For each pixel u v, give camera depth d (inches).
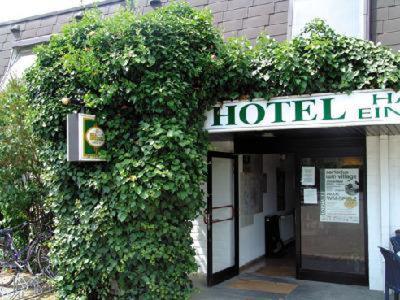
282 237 385.1
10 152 269.1
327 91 196.7
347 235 273.7
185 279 213.8
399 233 237.5
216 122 215.9
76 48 216.1
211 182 267.3
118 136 207.9
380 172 253.3
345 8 256.8
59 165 216.1
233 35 276.2
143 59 193.5
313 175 283.1
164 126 196.5
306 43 197.9
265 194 364.8
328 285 270.7
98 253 206.1
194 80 211.3
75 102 212.4
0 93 289.6
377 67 187.9
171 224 206.4
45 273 257.6
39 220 283.3
